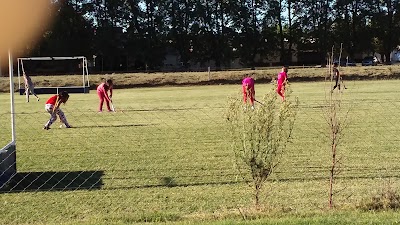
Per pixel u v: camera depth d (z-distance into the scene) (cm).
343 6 7538
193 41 7400
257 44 7506
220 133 1345
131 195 761
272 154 632
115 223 600
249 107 633
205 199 731
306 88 3266
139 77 4241
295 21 7719
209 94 3028
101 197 752
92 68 6625
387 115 1658
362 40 7656
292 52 7931
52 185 830
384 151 1065
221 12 7388
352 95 2536
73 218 658
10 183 845
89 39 6331
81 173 913
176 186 809
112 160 1025
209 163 973
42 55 5219
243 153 652
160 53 7119
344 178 837
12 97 920
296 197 725
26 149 1169
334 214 606
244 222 570
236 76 4231
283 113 627
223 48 7388
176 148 1148
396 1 7494
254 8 7500
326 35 7588
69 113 1988
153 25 7125
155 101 2580
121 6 6725
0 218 660
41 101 2806
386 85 3403
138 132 1412
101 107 2039
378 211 623
